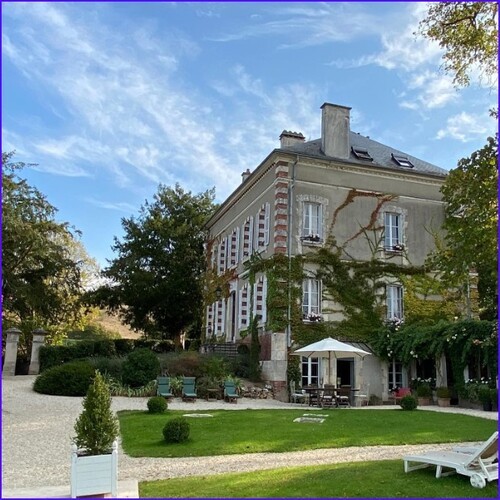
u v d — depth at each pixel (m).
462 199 14.51
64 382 18.66
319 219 23.78
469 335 20.31
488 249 13.88
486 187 13.86
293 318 22.23
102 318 52.59
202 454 9.73
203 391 20.00
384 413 16.16
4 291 27.03
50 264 28.69
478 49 14.16
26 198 27.45
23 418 13.84
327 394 19.91
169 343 35.31
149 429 12.27
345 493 6.62
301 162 23.89
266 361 22.52
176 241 35.81
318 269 23.22
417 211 25.47
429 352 21.28
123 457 9.60
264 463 8.95
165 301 34.12
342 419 14.22
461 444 10.84
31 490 7.29
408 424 13.45
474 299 24.62
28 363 27.72
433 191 25.95
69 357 25.08
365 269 23.84
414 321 23.95
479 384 19.70
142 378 19.83
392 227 25.05
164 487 7.20
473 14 13.79
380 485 7.02
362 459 9.25
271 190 24.33
